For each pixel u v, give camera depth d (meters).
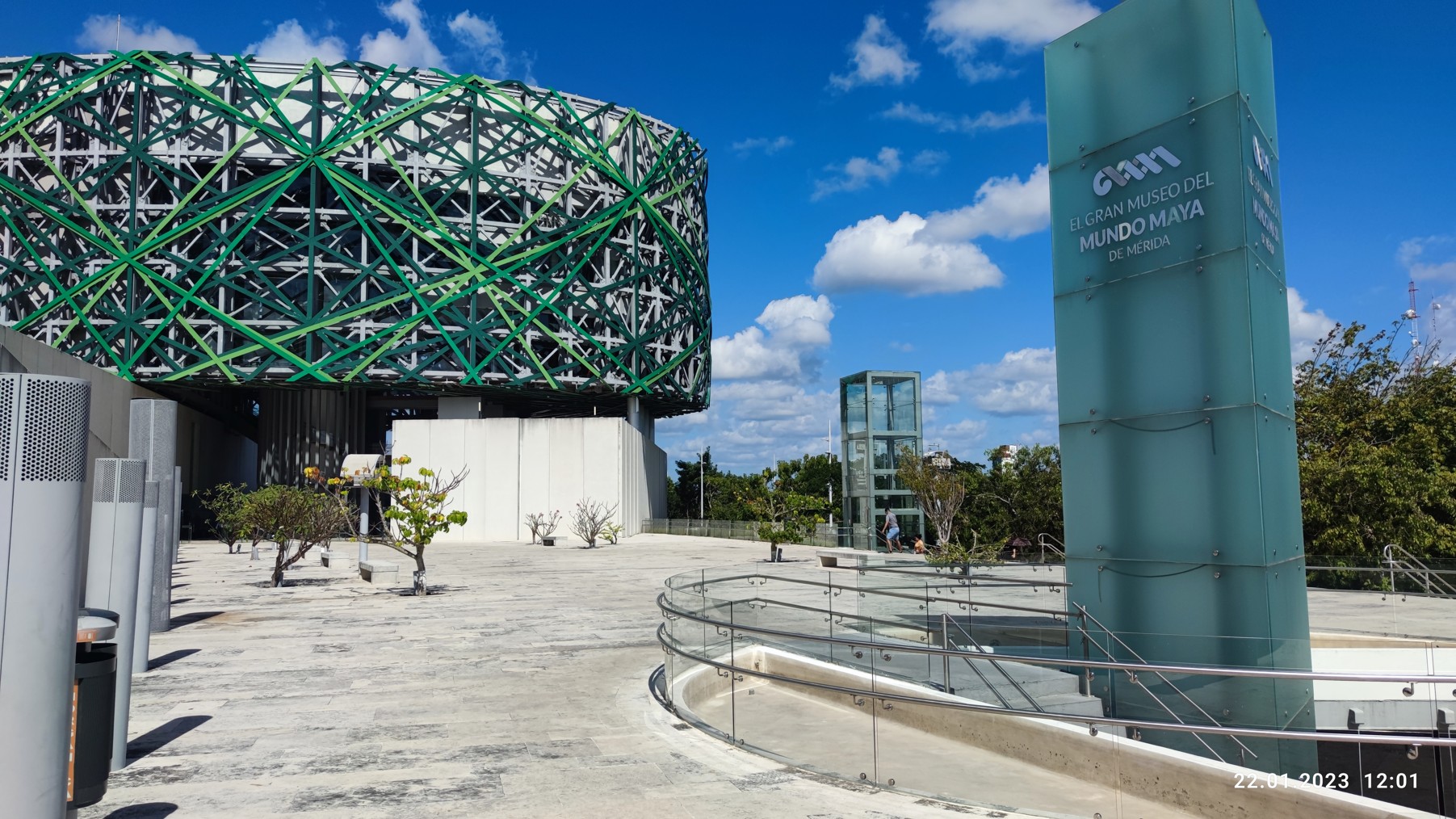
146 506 11.71
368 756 7.87
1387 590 16.19
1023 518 45.28
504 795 6.80
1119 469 10.02
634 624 16.66
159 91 52.03
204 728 8.87
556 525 54.94
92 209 50.53
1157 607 9.56
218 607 19.39
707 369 73.25
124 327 50.47
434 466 55.84
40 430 4.06
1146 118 9.91
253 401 71.81
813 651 10.16
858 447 42.22
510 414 73.62
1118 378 10.08
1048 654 9.99
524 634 15.38
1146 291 9.82
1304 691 7.47
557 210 58.88
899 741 7.23
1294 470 9.55
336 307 53.38
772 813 6.45
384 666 12.29
